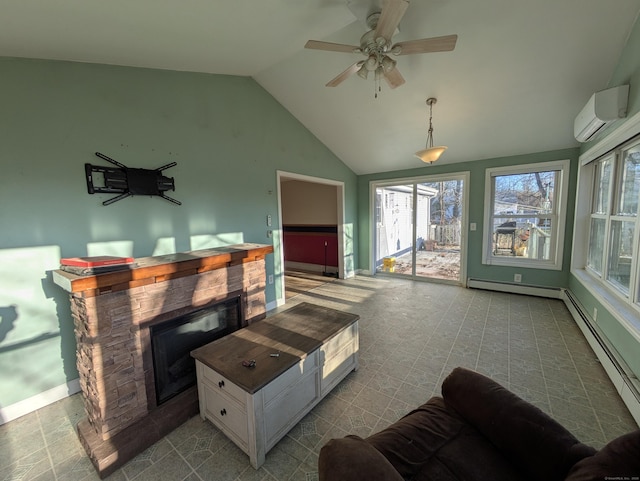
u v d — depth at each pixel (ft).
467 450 3.72
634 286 7.09
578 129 9.36
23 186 6.17
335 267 19.88
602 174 10.56
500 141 12.71
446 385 4.69
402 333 10.10
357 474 2.73
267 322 7.32
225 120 10.22
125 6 4.75
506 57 8.33
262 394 4.96
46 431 5.89
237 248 8.81
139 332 5.83
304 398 5.99
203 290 7.15
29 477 4.87
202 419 6.12
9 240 6.06
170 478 4.81
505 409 3.88
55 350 6.76
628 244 7.91
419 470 3.42
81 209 6.95
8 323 6.13
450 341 9.42
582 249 11.85
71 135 6.73
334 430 5.76
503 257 14.75
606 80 8.59
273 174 12.35
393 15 5.11
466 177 15.06
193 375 6.98
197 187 9.40
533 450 3.43
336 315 7.76
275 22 6.47
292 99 12.07
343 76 7.37
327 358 6.63
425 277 17.21
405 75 9.43
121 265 5.64
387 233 20.18
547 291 13.33
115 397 5.45
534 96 9.75
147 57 7.21
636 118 6.49
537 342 9.19
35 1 4.20
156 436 5.56
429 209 17.80
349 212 18.28
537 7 6.75
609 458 2.58
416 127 12.46
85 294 5.05
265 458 5.14
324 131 14.15
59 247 6.66
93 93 7.04
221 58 8.23
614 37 7.27
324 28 7.34
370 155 15.84
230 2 5.24
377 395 6.80
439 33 7.66
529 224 13.92
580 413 6.03
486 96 10.05
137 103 7.83
